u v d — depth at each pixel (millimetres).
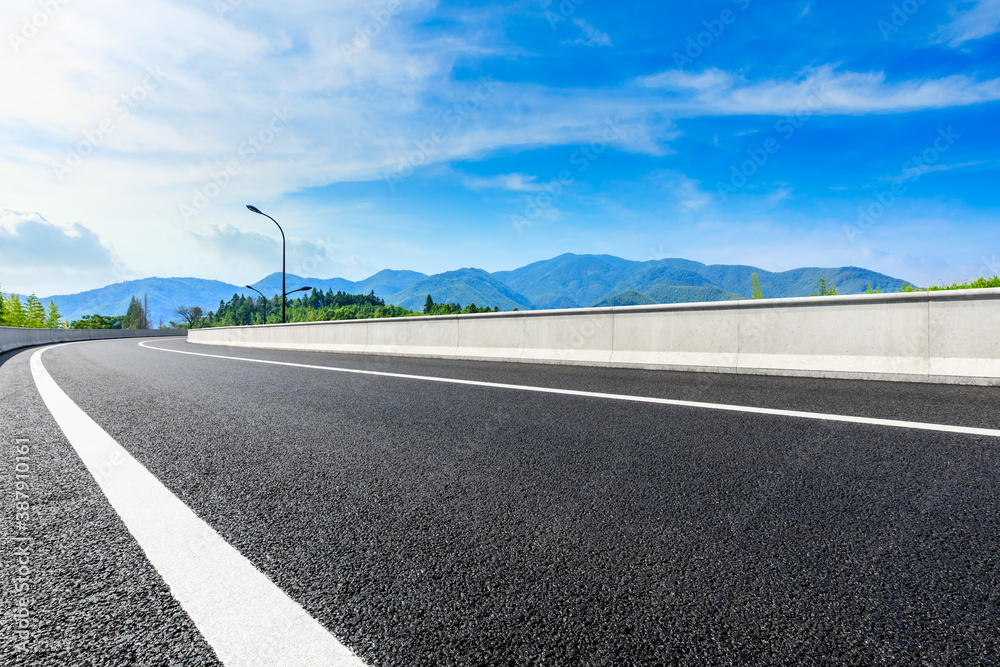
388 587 1516
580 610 1393
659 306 7602
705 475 2527
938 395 4656
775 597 1450
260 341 19562
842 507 2102
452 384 6125
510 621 1344
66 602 1424
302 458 2926
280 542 1825
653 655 1206
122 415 4262
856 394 4793
